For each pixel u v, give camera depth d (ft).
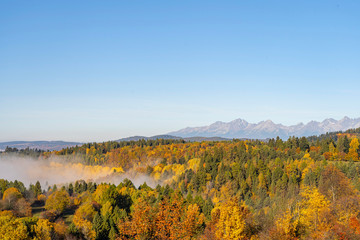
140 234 118.93
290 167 514.27
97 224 264.31
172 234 120.06
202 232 174.91
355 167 427.33
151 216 124.98
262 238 172.24
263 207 409.49
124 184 451.94
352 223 175.32
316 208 192.44
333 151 628.69
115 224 265.34
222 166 578.25
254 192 474.90
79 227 271.90
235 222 156.46
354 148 599.57
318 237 168.86
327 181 352.08
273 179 483.10
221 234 159.12
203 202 309.01
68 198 435.94
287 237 169.27
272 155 635.66
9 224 241.55
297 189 411.75
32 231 254.68
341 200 205.87
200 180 556.92
